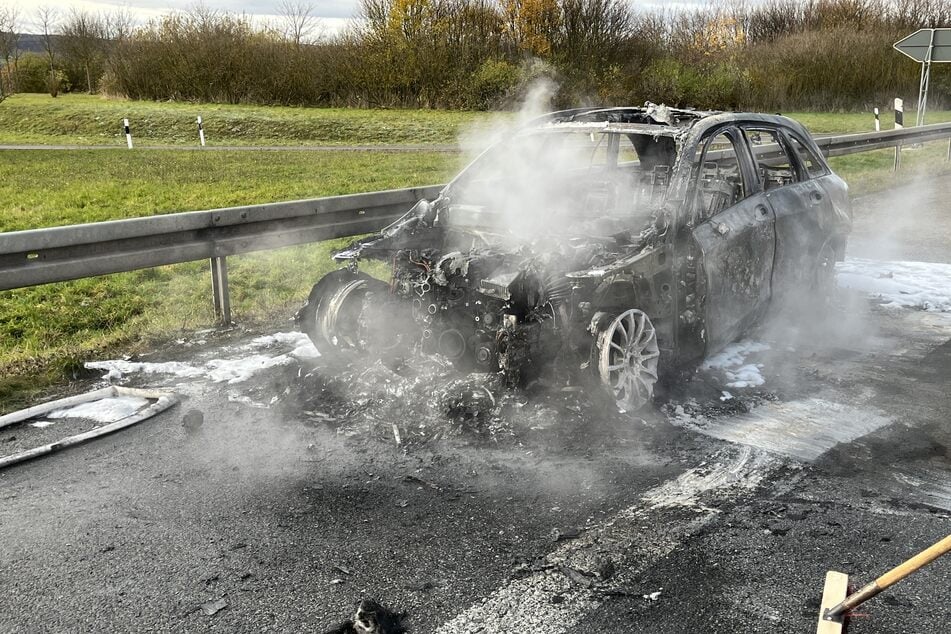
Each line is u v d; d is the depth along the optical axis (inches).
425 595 126.8
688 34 1529.3
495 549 139.6
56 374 226.4
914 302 299.1
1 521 150.2
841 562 135.4
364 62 1413.6
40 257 231.5
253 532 145.7
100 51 1959.9
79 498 158.9
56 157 863.7
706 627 118.9
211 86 1469.0
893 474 167.6
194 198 571.5
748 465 171.0
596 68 1343.5
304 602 125.3
